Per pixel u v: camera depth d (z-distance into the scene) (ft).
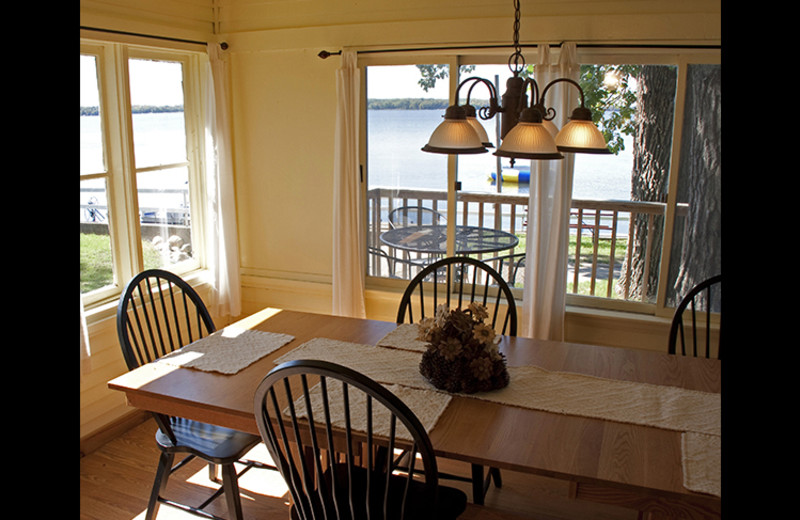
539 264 10.85
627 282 11.30
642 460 5.08
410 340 7.81
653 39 10.02
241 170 13.35
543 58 10.38
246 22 12.51
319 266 13.19
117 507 8.47
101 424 10.19
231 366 7.01
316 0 11.88
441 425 5.63
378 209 12.60
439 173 12.00
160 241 12.00
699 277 10.72
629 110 10.70
